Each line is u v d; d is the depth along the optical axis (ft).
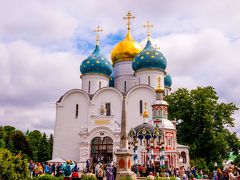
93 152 153.48
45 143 249.96
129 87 194.18
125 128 82.12
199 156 176.55
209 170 164.25
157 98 157.79
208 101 179.52
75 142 168.45
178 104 189.06
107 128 154.10
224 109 183.52
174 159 135.33
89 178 79.20
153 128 124.98
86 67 186.91
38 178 74.69
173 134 144.56
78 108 174.29
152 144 120.16
